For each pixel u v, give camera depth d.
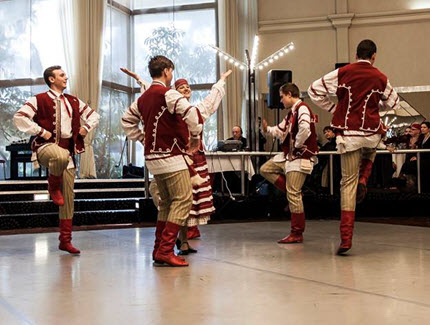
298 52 10.77
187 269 3.05
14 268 3.20
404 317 1.93
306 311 2.04
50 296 2.40
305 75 10.73
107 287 2.58
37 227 6.45
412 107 10.27
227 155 6.56
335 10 10.66
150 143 3.18
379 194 6.94
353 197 3.54
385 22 10.49
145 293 2.43
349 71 3.54
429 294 2.31
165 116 3.14
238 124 10.63
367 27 10.59
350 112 3.50
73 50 9.43
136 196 7.98
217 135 10.70
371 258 3.36
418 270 2.92
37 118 3.73
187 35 11.02
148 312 2.07
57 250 4.05
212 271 2.97
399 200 6.91
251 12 10.82
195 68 10.98
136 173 9.17
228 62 10.62
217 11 10.91
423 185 6.97
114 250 3.98
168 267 3.14
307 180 7.34
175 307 2.14
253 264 3.19
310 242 4.24
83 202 6.95
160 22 11.09
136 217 6.93
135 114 3.32
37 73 9.73
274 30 10.84
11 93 9.73
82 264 3.32
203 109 3.67
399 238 4.41
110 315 2.04
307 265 3.12
